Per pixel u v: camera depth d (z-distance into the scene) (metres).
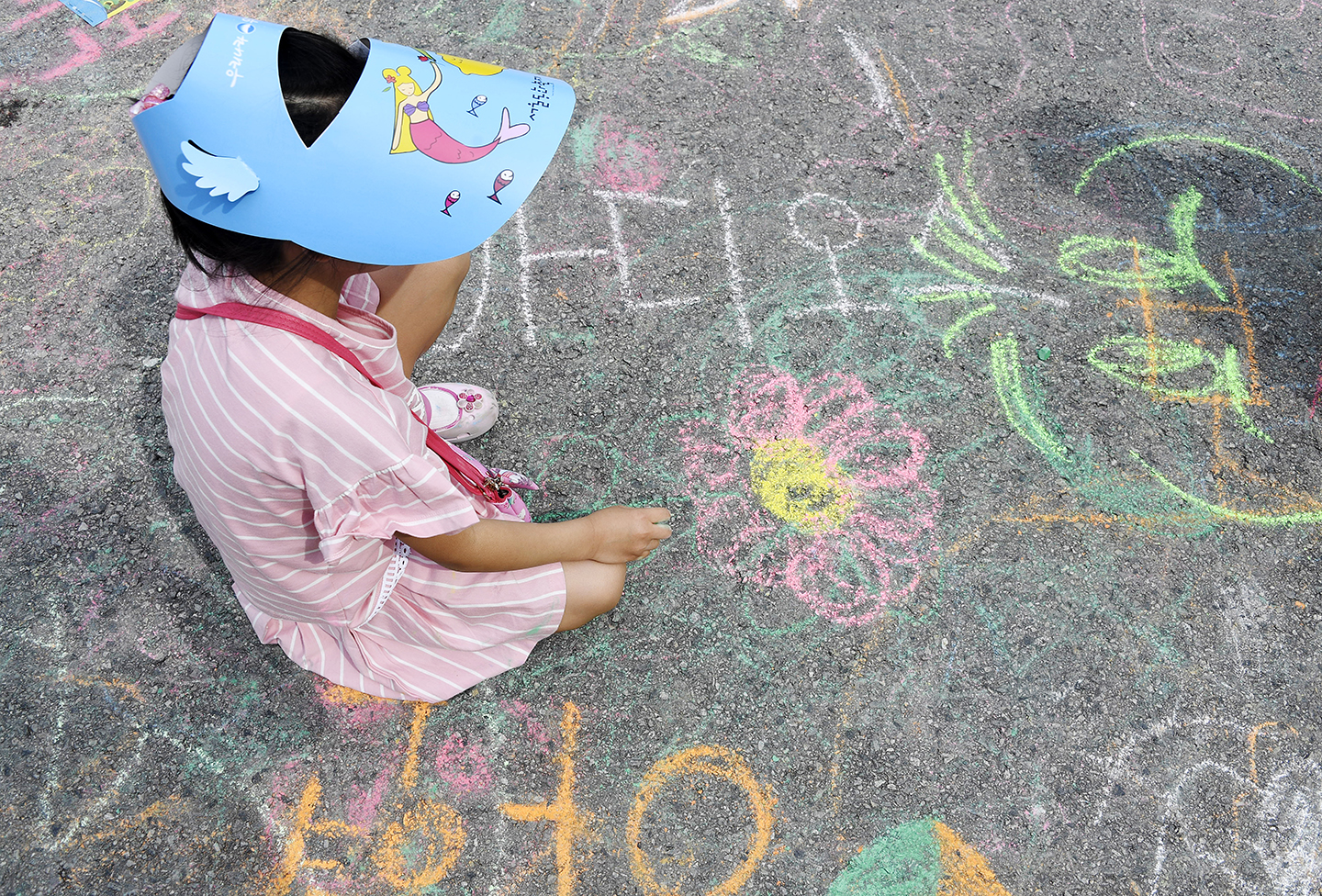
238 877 1.58
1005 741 1.67
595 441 2.01
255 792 1.65
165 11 2.77
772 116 2.48
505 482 1.77
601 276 2.22
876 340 2.12
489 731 1.70
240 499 1.18
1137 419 2.00
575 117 2.49
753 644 1.77
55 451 2.01
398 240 1.04
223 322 1.08
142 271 2.26
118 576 1.87
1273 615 1.78
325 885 1.58
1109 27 2.67
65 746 1.69
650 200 2.34
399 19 2.71
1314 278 2.19
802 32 2.65
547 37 2.66
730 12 2.70
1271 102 2.51
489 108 1.09
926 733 1.68
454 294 1.72
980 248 2.25
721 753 1.67
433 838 1.61
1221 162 2.39
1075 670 1.73
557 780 1.66
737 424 2.02
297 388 1.08
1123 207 2.31
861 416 2.02
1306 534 1.86
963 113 2.48
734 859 1.59
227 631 1.81
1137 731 1.68
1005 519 1.89
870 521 1.89
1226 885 1.55
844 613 1.80
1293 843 1.58
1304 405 2.01
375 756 1.68
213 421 1.10
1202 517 1.88
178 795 1.65
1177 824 1.60
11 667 1.77
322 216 0.99
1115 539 1.86
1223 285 2.18
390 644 1.60
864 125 2.46
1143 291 2.18
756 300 2.18
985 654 1.75
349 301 1.40
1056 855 1.58
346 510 1.18
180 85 0.96
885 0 2.72
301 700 1.73
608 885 1.57
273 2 2.78
